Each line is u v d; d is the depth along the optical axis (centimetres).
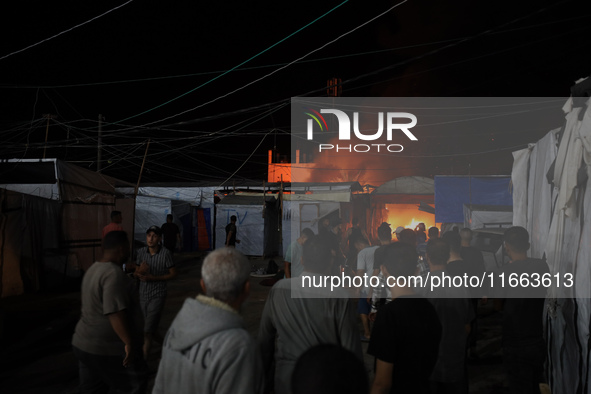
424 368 247
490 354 603
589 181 336
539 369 355
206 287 181
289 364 262
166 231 1535
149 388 475
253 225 2019
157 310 520
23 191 1147
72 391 468
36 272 1064
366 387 114
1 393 462
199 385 164
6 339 669
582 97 369
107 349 322
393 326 246
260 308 898
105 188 1353
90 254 1256
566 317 382
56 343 649
